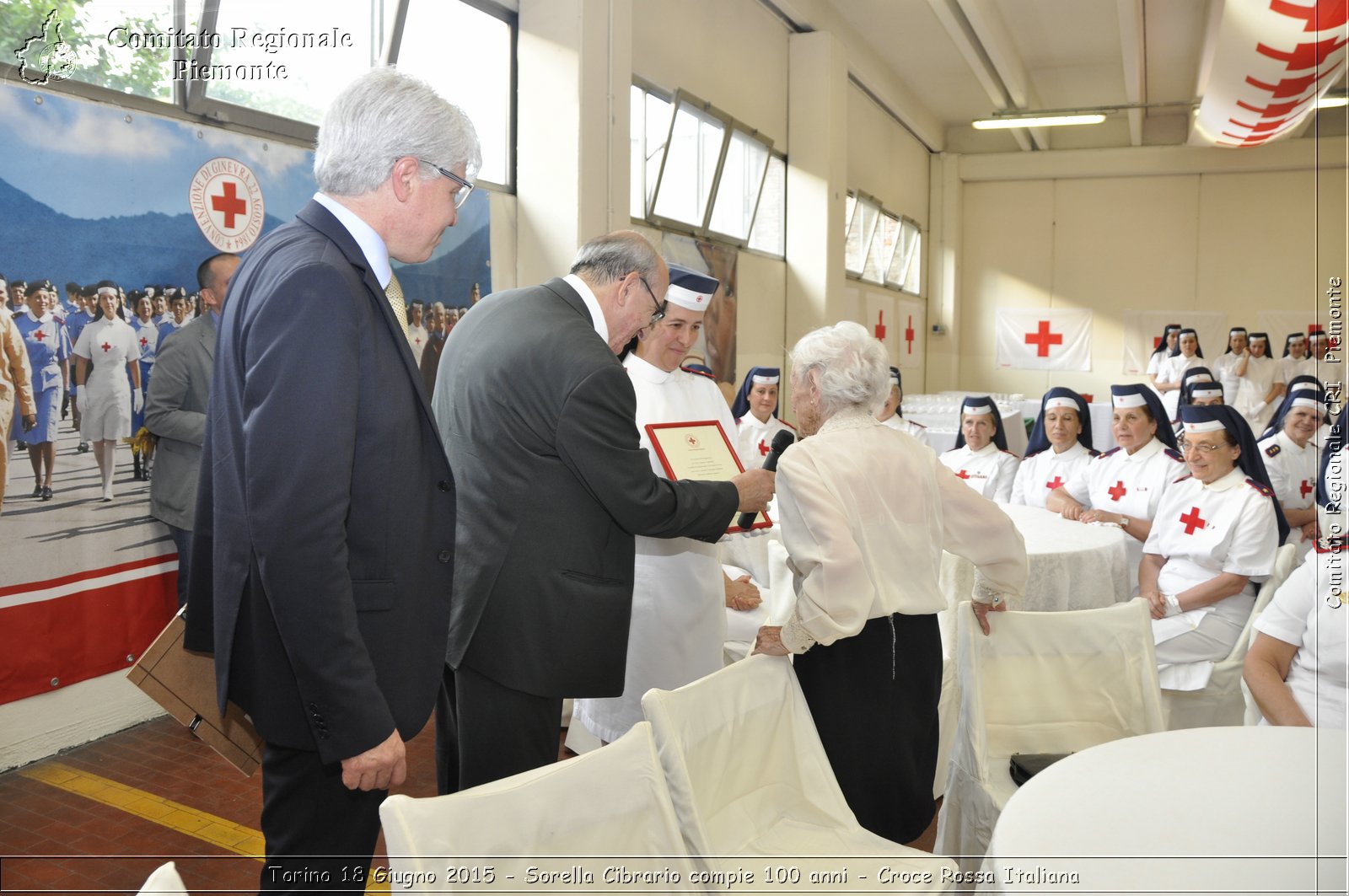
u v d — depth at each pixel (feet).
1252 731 5.51
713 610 8.55
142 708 10.78
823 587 5.60
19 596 9.45
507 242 16.76
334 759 4.25
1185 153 42.16
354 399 4.31
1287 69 23.40
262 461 4.12
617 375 5.85
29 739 9.67
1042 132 43.39
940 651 6.34
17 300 9.27
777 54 27.76
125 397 10.27
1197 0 28.73
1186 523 10.19
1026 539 10.72
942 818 6.73
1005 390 45.85
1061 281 44.83
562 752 10.16
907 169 41.47
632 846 4.43
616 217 17.65
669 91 21.27
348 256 4.57
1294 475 14.94
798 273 29.17
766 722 5.60
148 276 10.44
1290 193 41.19
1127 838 4.30
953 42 32.89
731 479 7.20
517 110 17.07
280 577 4.13
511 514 5.85
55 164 9.57
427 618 4.82
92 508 10.04
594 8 16.79
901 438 6.42
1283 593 6.50
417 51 14.78
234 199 11.32
